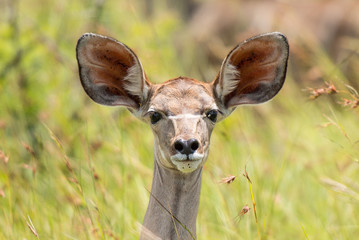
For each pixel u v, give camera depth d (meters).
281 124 15.18
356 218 11.63
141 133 13.19
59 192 11.77
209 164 11.86
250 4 20.53
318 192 12.80
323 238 11.54
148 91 9.38
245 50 9.34
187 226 9.20
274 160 14.01
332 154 13.25
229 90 9.47
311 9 20.09
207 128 9.04
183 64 18.72
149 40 15.64
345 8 19.83
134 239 10.62
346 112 14.77
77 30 15.59
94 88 9.45
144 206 11.82
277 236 11.62
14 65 14.59
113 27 15.96
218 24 20.55
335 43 19.52
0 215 11.25
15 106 14.11
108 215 10.95
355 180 12.69
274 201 11.88
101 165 12.55
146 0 19.80
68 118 14.12
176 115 8.89
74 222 10.81
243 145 14.00
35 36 14.84
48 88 14.66
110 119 13.66
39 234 10.37
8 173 11.62
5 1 16.19
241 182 11.92
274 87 9.55
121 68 9.45
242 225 11.30
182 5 22.23
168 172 9.09
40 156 12.75
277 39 9.30
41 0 16.28
